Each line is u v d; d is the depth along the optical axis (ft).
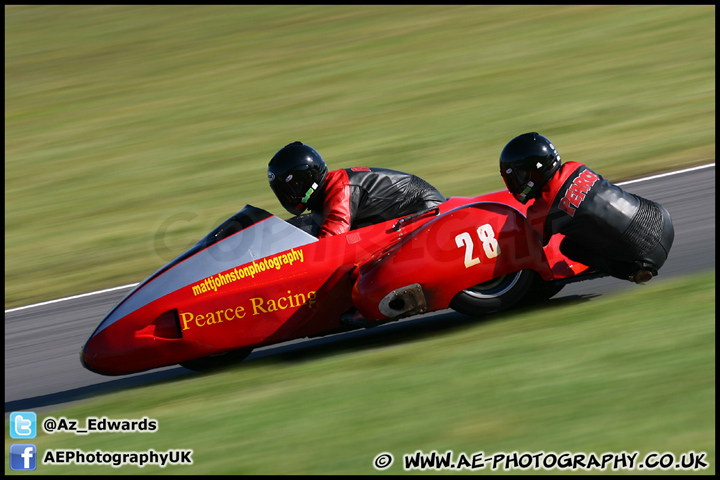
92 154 152.46
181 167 139.13
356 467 41.60
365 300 59.21
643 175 104.73
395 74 178.29
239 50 212.64
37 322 83.76
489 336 57.93
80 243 110.52
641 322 55.72
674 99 137.69
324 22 230.68
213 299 60.44
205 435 48.57
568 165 61.26
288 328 61.57
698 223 82.48
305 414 49.19
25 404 62.64
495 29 203.82
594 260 61.98
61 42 240.32
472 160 123.75
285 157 63.67
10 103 191.21
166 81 193.98
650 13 197.36
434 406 47.14
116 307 61.82
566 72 163.22
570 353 51.72
